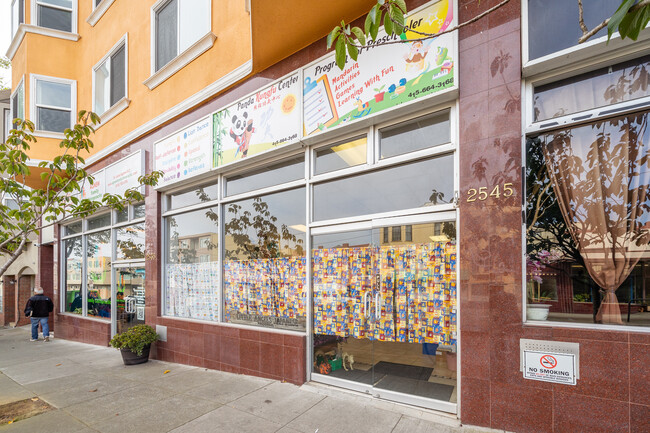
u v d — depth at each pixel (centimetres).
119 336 652
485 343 335
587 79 326
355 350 444
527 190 339
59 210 563
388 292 418
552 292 327
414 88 388
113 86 907
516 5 342
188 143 655
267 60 521
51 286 1269
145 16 786
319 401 420
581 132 326
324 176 480
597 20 309
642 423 271
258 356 520
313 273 488
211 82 623
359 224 449
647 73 302
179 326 644
